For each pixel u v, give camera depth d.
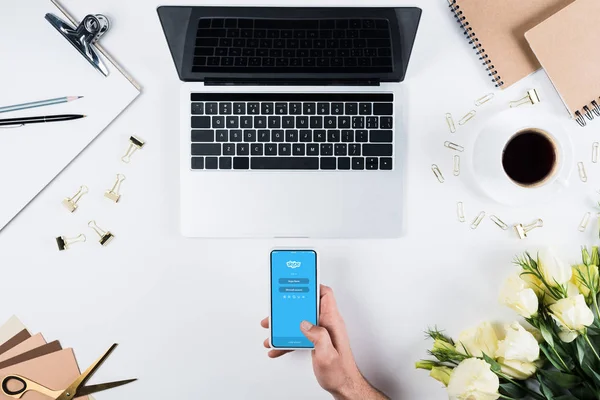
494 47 0.82
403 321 0.86
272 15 0.73
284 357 0.85
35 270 0.85
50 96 0.82
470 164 0.85
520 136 0.79
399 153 0.82
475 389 0.68
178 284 0.85
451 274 0.86
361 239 0.85
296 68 0.79
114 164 0.85
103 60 0.82
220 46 0.75
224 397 0.86
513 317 0.85
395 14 0.72
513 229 0.85
